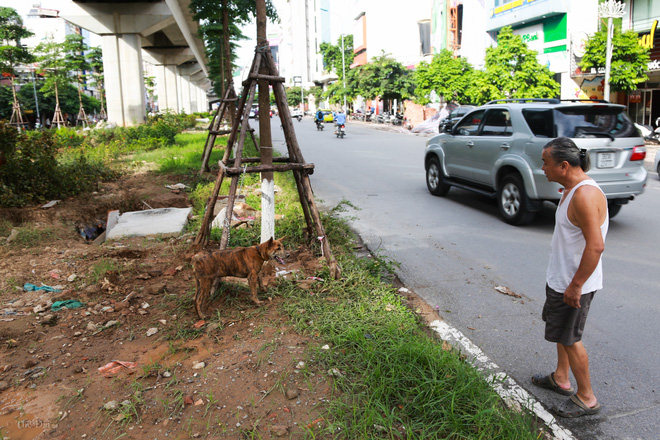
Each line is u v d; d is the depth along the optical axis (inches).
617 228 283.0
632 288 195.2
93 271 204.1
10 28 1446.9
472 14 1138.0
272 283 185.0
